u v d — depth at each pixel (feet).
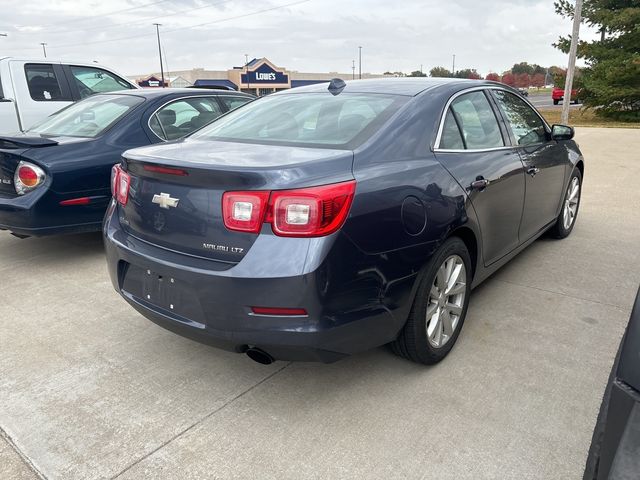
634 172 29.99
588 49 79.00
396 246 8.01
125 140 15.64
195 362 9.93
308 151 8.21
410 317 8.77
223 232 7.45
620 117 78.54
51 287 13.56
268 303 7.16
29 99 24.32
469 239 10.13
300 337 7.21
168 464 7.29
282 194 7.08
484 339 10.51
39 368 9.74
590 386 8.89
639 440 4.27
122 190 9.20
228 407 8.53
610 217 19.97
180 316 8.03
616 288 13.01
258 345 7.39
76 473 7.14
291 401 8.65
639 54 73.67
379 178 7.94
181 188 7.88
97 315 11.92
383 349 10.25
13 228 14.30
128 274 9.06
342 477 6.99
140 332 11.12
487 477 6.96
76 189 14.46
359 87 10.82
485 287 13.11
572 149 16.30
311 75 219.61
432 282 8.84
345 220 7.33
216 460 7.34
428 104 9.74
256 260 7.15
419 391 8.84
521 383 9.00
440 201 8.81
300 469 7.14
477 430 7.84
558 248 16.15
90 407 8.57
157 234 8.35
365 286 7.68
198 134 10.75
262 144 9.00
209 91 19.01
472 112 10.88
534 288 13.02
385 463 7.22
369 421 8.09
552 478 6.93
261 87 202.90
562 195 15.65
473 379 9.14
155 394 8.91
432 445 7.55
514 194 11.59
